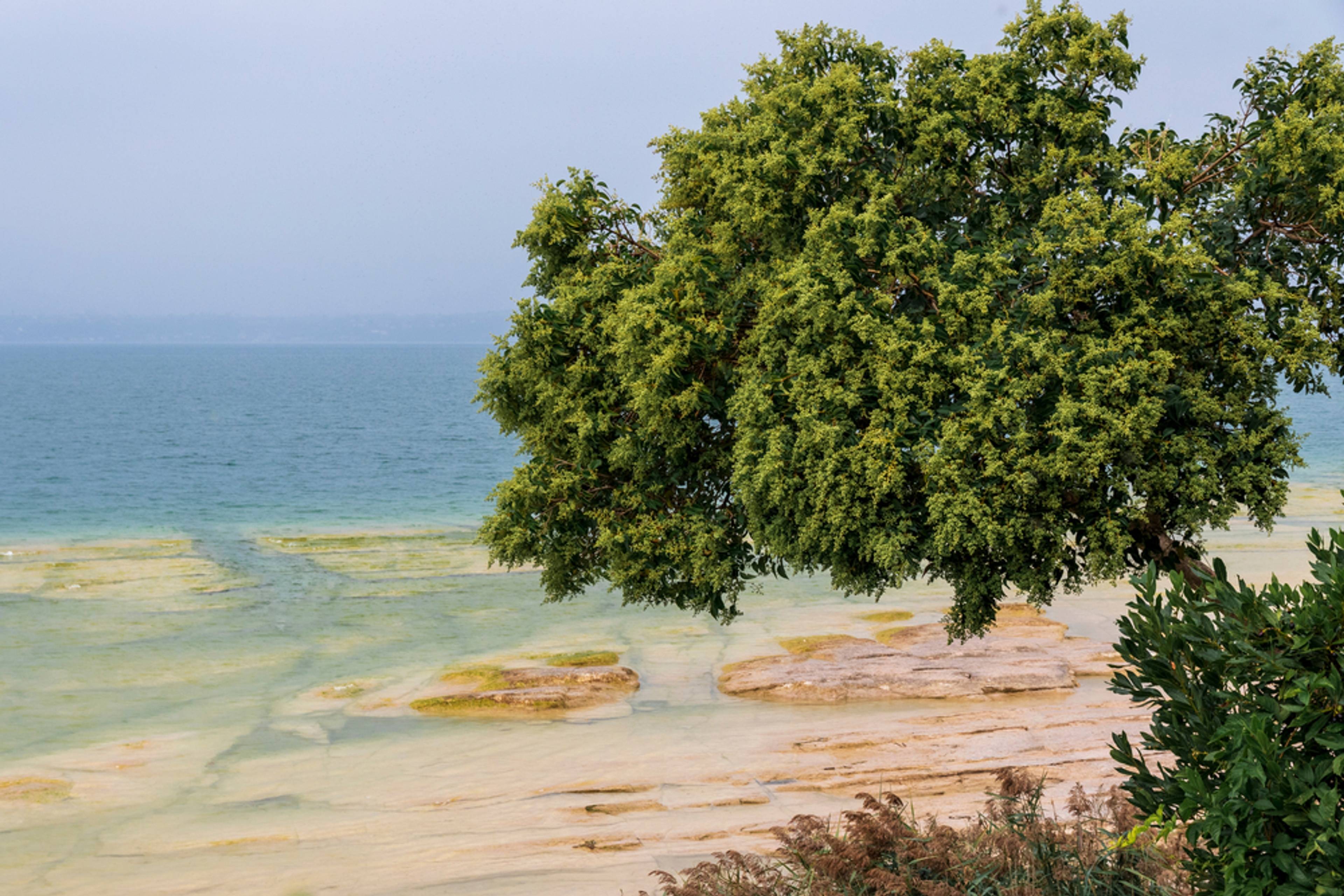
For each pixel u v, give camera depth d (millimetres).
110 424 130500
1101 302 10688
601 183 14078
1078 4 11930
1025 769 9352
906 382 10406
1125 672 5426
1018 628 30609
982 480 10062
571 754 21438
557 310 12891
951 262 11438
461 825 17359
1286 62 11812
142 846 16859
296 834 17250
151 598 38219
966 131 12117
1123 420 9625
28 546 50219
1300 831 4621
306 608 36781
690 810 17484
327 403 172375
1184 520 10078
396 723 24172
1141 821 5633
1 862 16234
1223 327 10250
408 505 67062
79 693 26688
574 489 12789
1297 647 4691
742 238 12836
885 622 33031
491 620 34906
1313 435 108938
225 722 24312
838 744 20922
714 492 13102
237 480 79625
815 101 12125
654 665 28891
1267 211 11555
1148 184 11242
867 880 7340
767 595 38000
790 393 10852
